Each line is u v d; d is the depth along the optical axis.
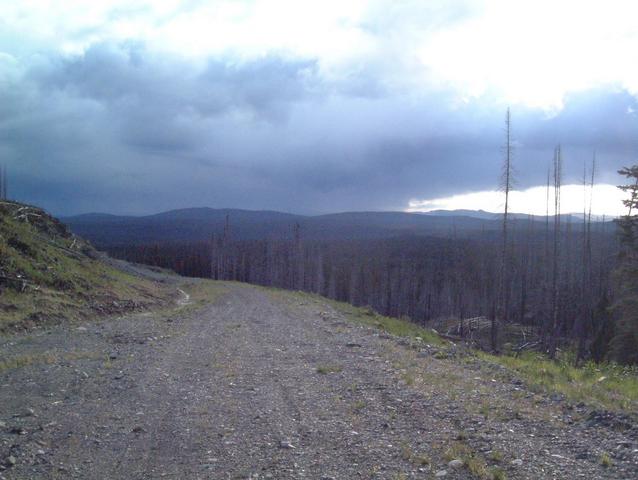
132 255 101.00
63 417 8.38
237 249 98.31
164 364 12.76
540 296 46.00
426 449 6.90
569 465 6.19
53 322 18.89
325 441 7.30
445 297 63.75
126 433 7.68
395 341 16.59
